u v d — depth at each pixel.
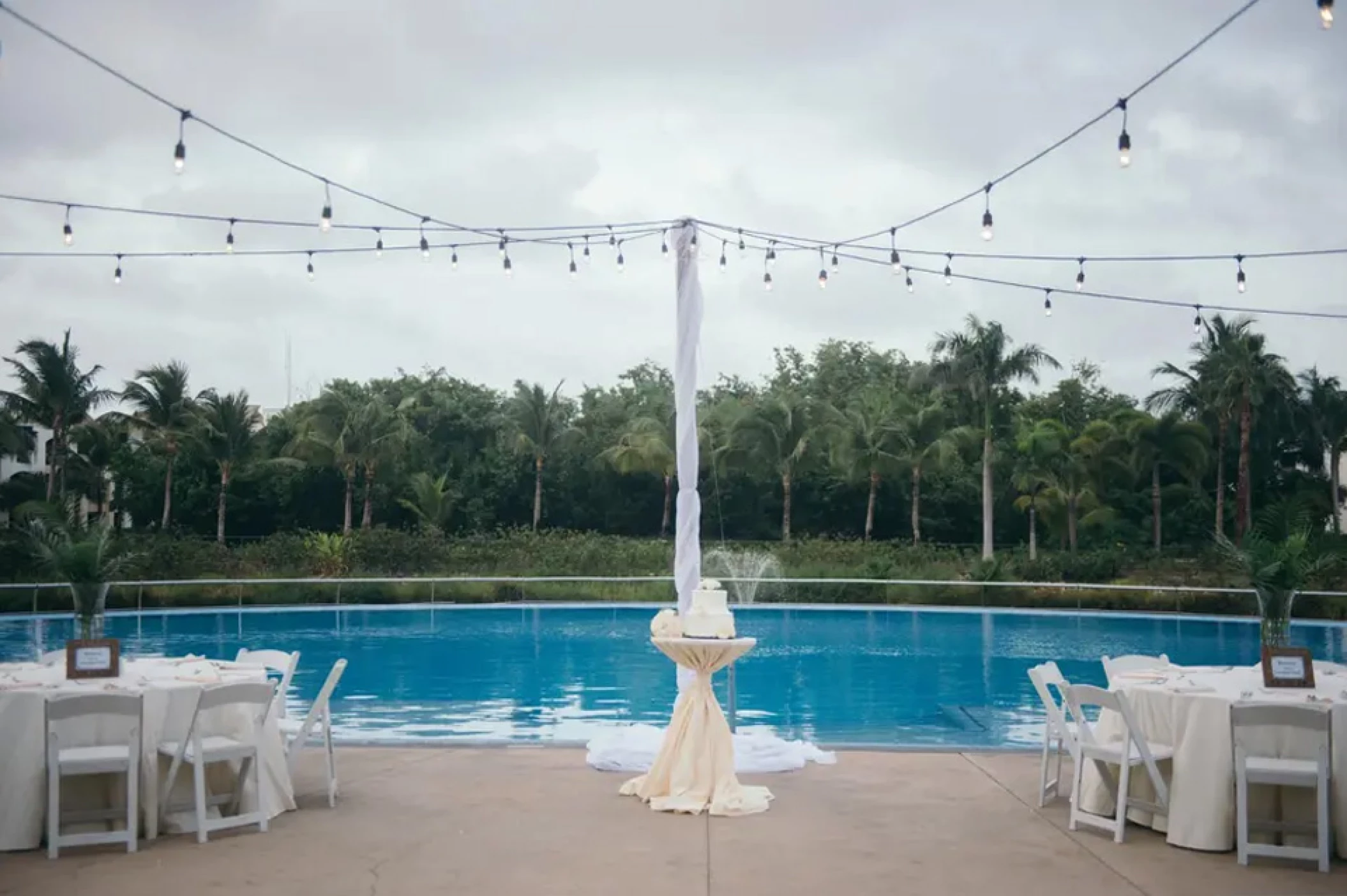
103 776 6.35
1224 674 7.45
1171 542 37.75
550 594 23.67
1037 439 34.94
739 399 43.53
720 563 30.59
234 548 30.91
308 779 7.80
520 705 13.02
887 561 30.27
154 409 36.25
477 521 38.53
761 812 6.93
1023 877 5.61
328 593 23.19
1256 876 5.70
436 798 7.24
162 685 6.60
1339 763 6.04
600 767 8.05
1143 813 6.66
